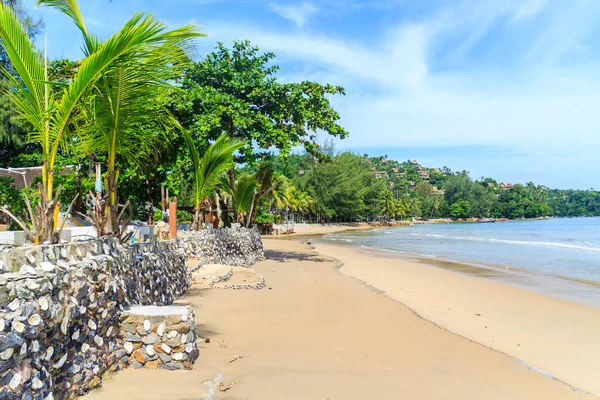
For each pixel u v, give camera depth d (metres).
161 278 8.55
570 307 12.83
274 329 8.46
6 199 14.13
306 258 25.16
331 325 9.13
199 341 7.27
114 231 7.12
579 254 31.36
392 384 5.98
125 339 5.64
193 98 18.61
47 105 5.90
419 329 9.33
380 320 9.91
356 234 66.25
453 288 15.88
